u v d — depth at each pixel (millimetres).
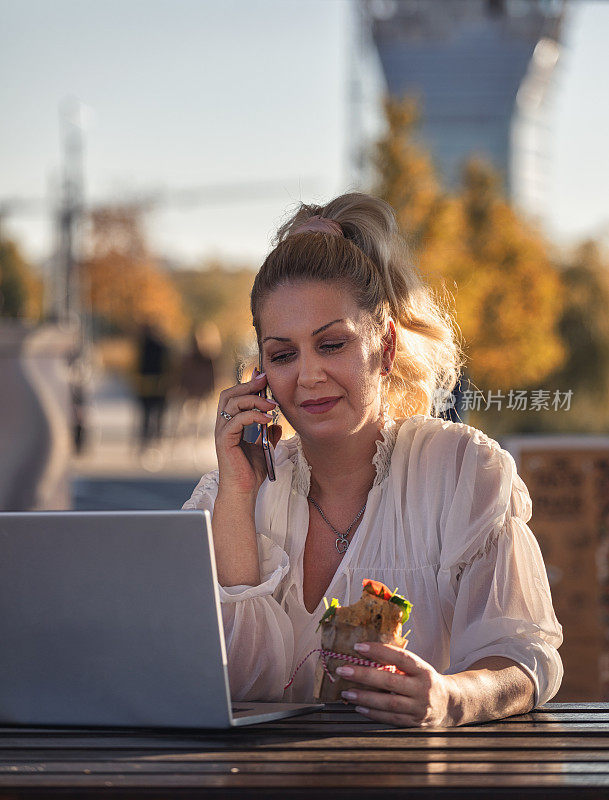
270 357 2660
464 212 22719
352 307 2605
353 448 2730
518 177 39625
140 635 2102
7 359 7660
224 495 2738
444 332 2910
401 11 34969
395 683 2158
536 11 35375
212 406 30938
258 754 1979
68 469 8281
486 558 2613
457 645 2557
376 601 2299
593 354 23875
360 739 2086
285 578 2748
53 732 2164
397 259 2844
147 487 15680
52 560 2109
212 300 70438
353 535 2779
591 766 1899
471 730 2160
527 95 40688
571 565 4707
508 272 21859
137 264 51594
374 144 21891
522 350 21516
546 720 2287
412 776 1836
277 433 2889
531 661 2428
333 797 1775
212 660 2082
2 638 2178
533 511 4742
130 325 54500
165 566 2061
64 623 2139
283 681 2648
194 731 2141
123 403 40969
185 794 1784
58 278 32688
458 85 38375
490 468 2682
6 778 1835
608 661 4672
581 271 24812
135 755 1979
